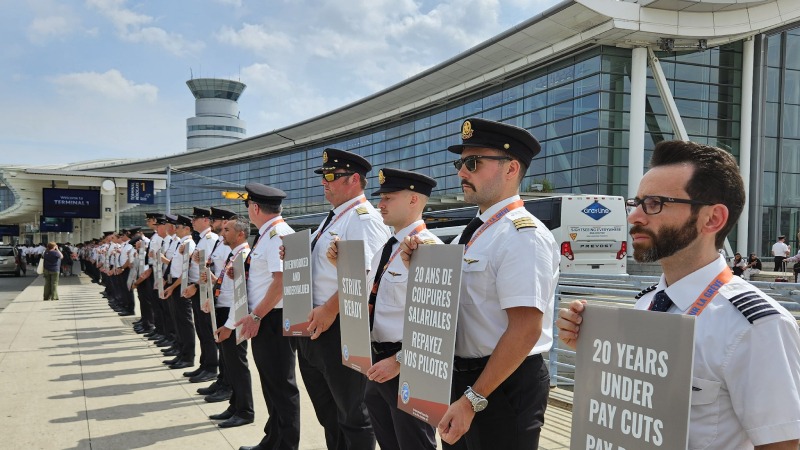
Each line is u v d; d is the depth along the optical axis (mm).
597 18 20938
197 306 6637
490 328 2271
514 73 26156
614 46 22578
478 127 2352
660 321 1415
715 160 1463
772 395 1274
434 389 2260
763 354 1296
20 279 27938
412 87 30953
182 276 6789
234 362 4980
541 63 24656
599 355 1585
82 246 30219
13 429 4898
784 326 1307
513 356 2082
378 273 3104
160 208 67438
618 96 22625
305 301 3502
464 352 2354
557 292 5746
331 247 3199
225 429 4879
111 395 5992
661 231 1485
